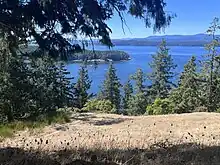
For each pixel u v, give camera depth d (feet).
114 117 52.19
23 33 16.94
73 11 16.26
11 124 43.75
